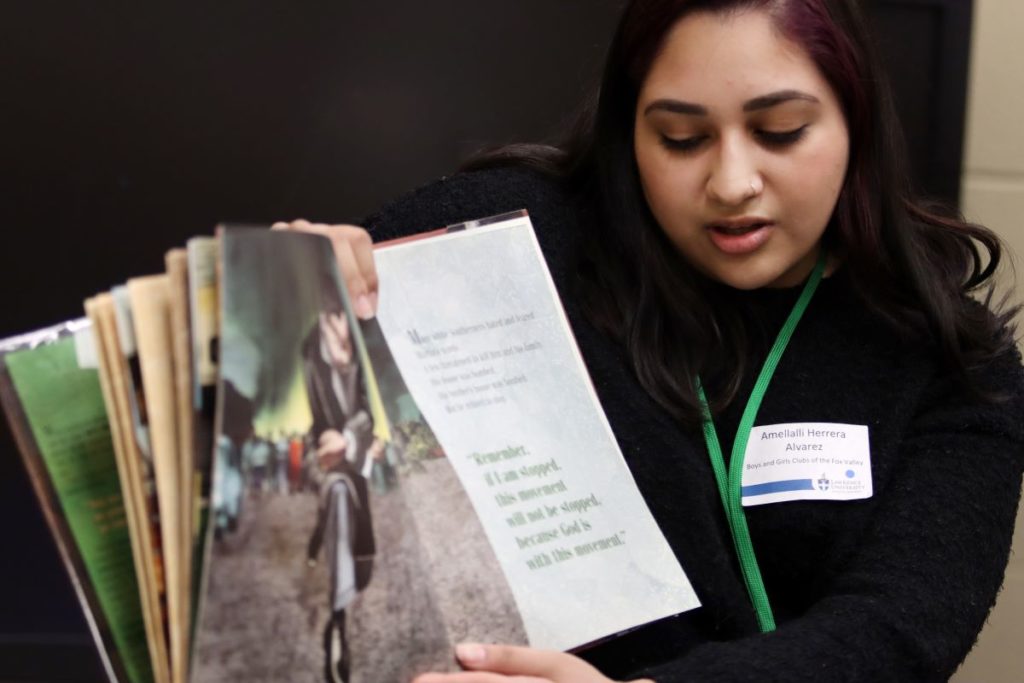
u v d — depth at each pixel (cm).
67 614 232
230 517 62
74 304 230
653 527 86
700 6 93
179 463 65
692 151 97
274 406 66
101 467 68
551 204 108
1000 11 214
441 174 224
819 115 96
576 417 88
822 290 110
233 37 220
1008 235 219
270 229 70
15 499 230
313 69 221
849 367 108
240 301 65
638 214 104
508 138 221
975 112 217
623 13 100
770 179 96
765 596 104
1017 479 106
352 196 226
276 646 63
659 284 103
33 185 225
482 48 220
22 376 67
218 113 223
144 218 227
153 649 65
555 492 83
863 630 89
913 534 98
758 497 104
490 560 79
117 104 222
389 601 69
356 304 82
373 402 75
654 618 82
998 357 110
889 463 105
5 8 219
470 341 87
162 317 65
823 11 94
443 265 89
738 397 107
